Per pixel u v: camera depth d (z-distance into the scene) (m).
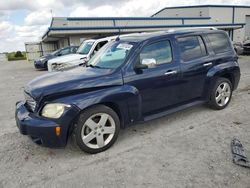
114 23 26.02
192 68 4.74
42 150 3.98
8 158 3.78
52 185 3.05
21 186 3.06
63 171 3.35
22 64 30.36
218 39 5.41
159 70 4.30
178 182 2.94
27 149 4.05
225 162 3.32
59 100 3.48
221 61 5.29
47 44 38.19
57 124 3.41
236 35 36.47
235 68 5.52
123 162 3.48
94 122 3.71
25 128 3.55
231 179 2.94
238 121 4.73
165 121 4.96
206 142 3.94
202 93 5.09
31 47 37.50
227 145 3.80
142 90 4.13
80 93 3.62
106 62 4.40
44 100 3.50
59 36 26.19
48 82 3.73
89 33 23.83
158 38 4.41
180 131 4.43
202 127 4.55
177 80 4.55
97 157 3.68
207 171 3.13
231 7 36.03
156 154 3.64
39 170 3.40
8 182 3.16
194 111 5.44
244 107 5.54
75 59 10.28
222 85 5.38
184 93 4.76
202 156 3.51
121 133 4.48
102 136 3.80
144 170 3.24
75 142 3.67
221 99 5.41
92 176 3.18
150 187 2.88
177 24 30.62
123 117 3.99
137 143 4.05
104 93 3.70
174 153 3.64
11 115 6.14
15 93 9.13
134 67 4.07
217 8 35.03
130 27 25.59
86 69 4.43
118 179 3.08
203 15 35.12
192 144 3.90
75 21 24.06
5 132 4.91
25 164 3.58
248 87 7.58
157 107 4.44
